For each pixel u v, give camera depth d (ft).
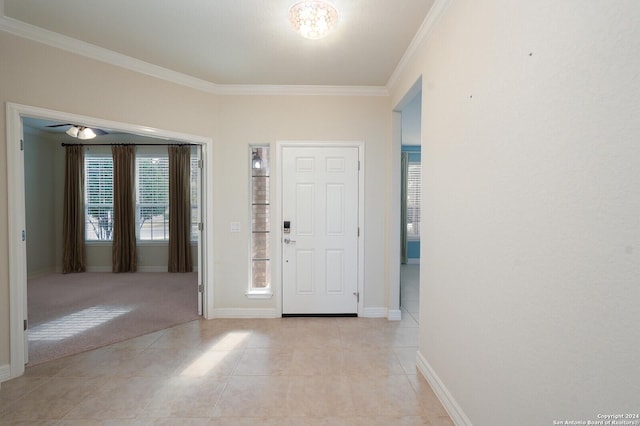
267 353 8.11
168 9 6.34
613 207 2.63
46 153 17.43
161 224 18.57
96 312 11.20
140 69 8.75
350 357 7.91
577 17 2.96
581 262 2.94
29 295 13.37
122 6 6.24
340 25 6.81
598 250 2.77
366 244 10.75
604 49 2.69
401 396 6.28
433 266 6.51
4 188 6.70
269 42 7.62
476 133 4.78
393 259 10.50
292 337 9.11
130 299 12.76
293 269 10.78
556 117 3.22
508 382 4.03
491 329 4.41
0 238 6.68
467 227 5.07
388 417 5.67
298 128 10.54
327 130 10.57
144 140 18.29
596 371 2.81
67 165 17.72
